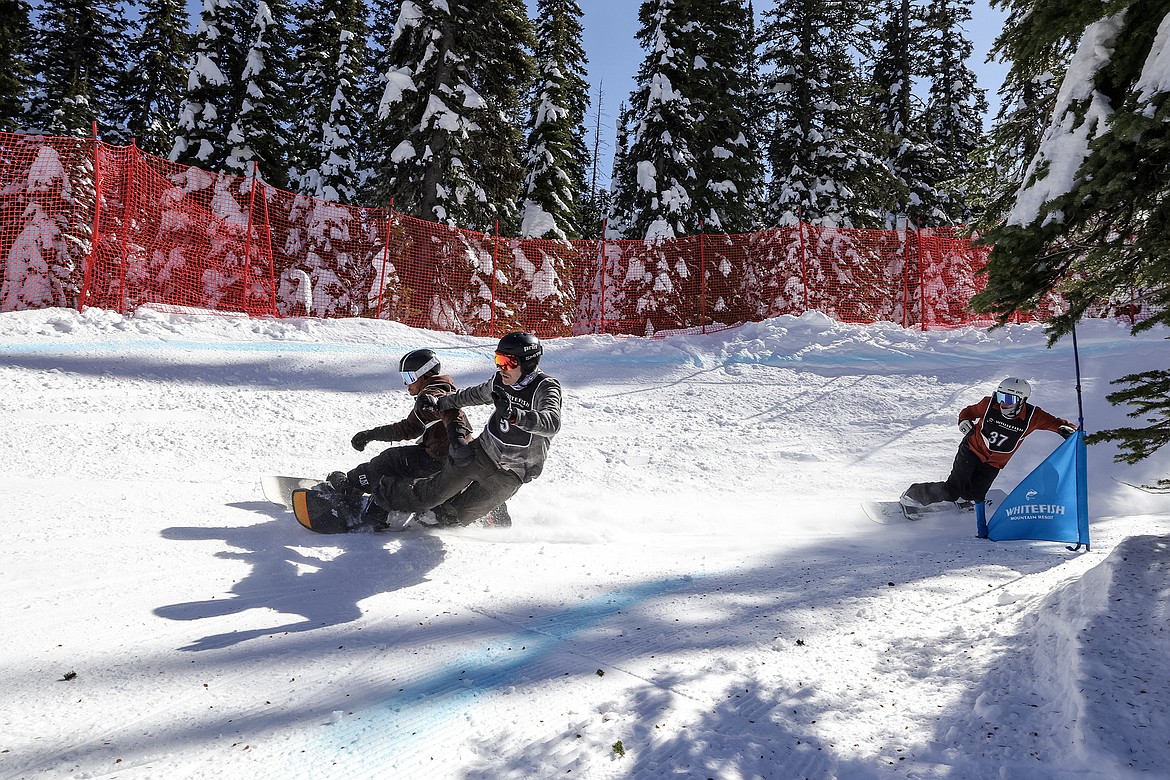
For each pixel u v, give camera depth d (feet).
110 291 44.55
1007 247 11.64
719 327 57.88
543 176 77.15
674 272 67.15
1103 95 11.14
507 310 62.23
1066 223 10.98
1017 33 13.80
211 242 52.49
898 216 87.76
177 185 60.59
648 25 76.28
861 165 76.64
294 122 84.48
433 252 58.85
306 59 86.58
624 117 79.05
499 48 61.36
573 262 67.46
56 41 83.71
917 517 19.45
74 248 54.13
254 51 76.13
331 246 70.95
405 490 14.32
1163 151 10.04
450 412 14.06
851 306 65.62
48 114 79.36
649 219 72.95
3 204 53.67
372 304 57.06
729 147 80.84
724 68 79.97
